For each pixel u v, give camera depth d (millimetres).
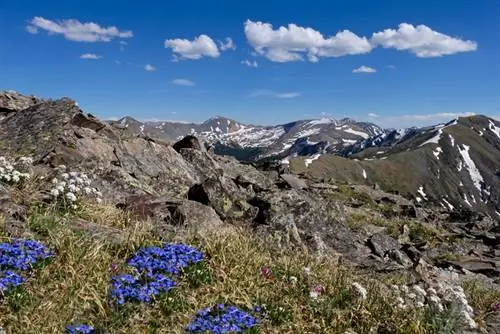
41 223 11688
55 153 19625
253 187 28578
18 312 8562
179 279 10609
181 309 9625
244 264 11836
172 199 16625
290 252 14523
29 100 29688
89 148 21656
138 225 13016
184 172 25375
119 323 8820
